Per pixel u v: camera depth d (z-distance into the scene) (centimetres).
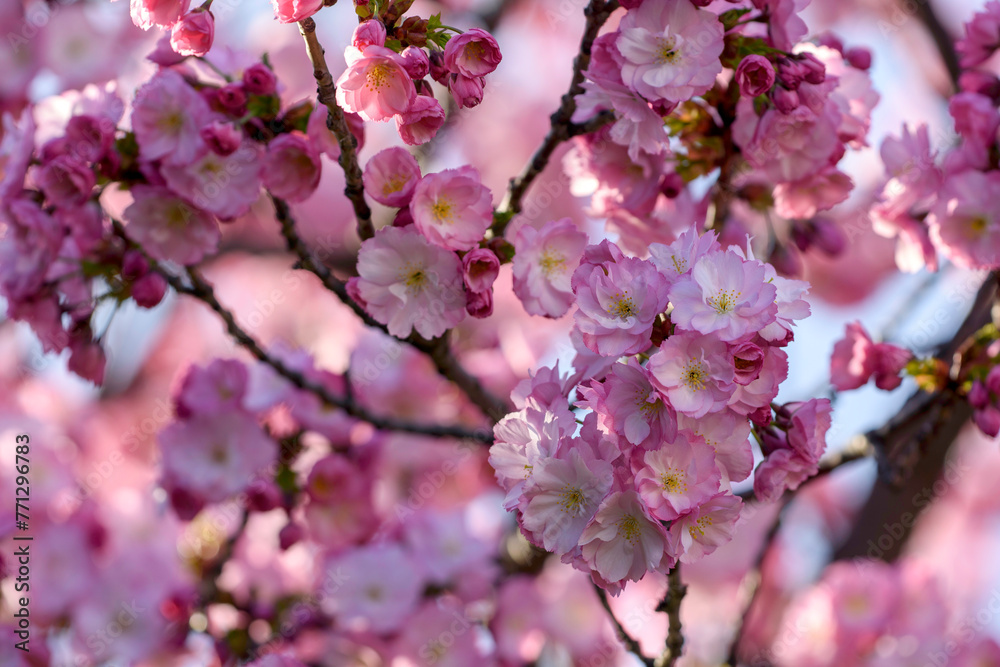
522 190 139
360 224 135
